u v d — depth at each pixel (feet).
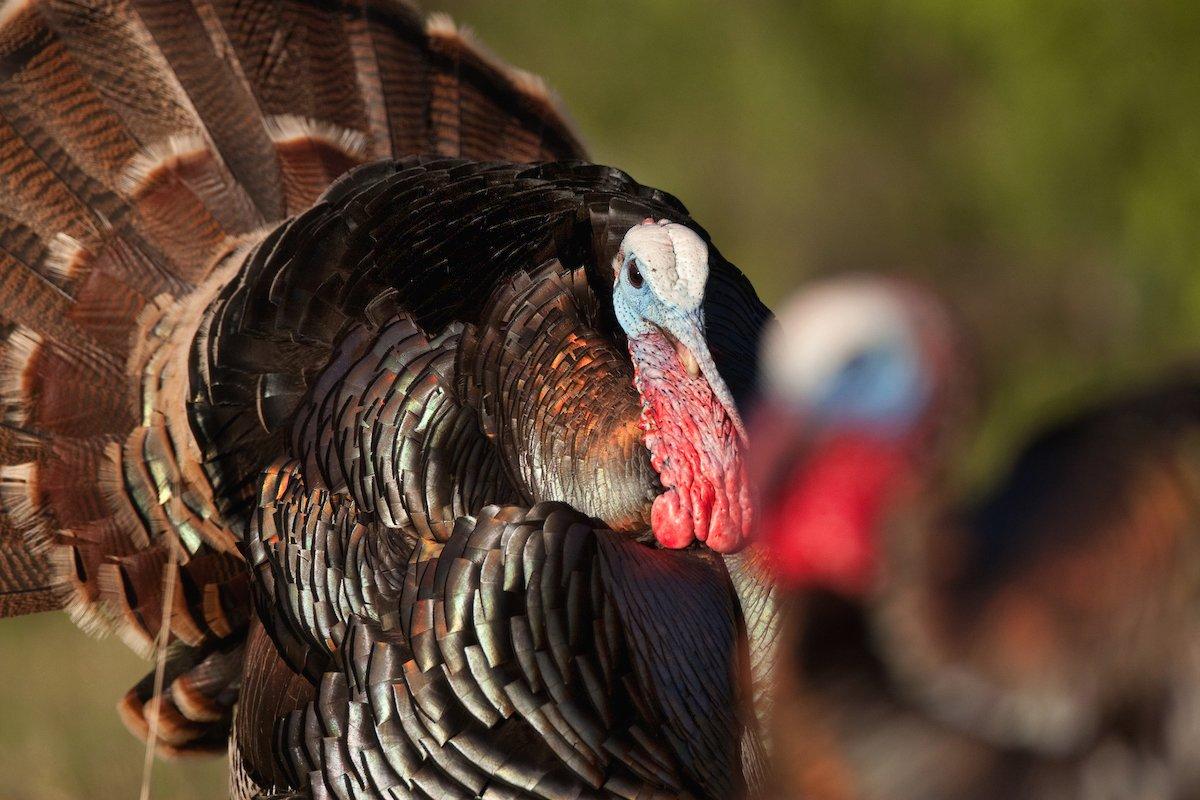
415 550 26.04
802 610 14.42
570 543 23.99
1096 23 65.72
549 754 23.91
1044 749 13.80
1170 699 13.71
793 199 76.18
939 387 12.94
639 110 80.02
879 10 72.02
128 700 32.40
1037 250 69.26
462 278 29.94
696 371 26.00
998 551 13.96
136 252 34.40
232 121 36.27
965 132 72.23
